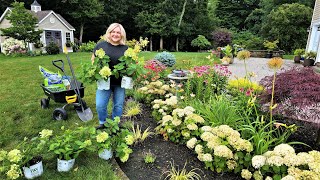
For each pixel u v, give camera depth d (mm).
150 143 2828
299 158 1896
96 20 20891
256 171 2051
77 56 12445
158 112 3393
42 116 3609
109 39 2758
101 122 2988
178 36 23859
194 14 24281
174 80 4609
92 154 2492
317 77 2678
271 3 23484
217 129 2398
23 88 5297
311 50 10891
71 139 2248
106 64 2586
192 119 2695
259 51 15703
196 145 2434
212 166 2234
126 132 2484
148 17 22078
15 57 12000
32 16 13531
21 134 3037
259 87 3197
